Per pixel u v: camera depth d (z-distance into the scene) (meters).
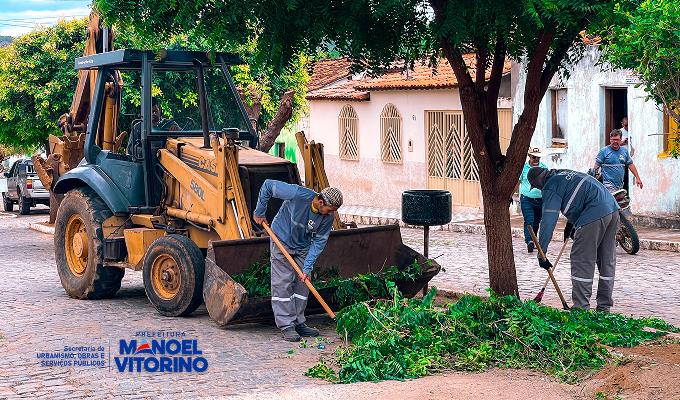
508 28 9.91
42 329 11.23
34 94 28.23
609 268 11.34
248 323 11.27
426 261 11.73
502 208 11.52
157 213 12.96
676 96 10.76
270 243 10.66
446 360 8.92
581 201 11.09
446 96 26.73
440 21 10.10
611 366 8.41
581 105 22.05
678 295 13.11
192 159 12.43
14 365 9.44
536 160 17.72
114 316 12.04
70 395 8.31
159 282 12.02
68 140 19.20
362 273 11.61
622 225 17.17
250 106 21.41
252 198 11.77
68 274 13.74
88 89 18.81
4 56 29.38
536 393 7.75
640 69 10.44
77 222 13.79
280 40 10.21
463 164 26.34
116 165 13.36
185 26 9.89
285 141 35.78
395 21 10.49
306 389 7.94
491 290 10.02
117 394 8.30
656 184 20.42
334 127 32.19
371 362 8.82
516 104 23.58
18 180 32.94
